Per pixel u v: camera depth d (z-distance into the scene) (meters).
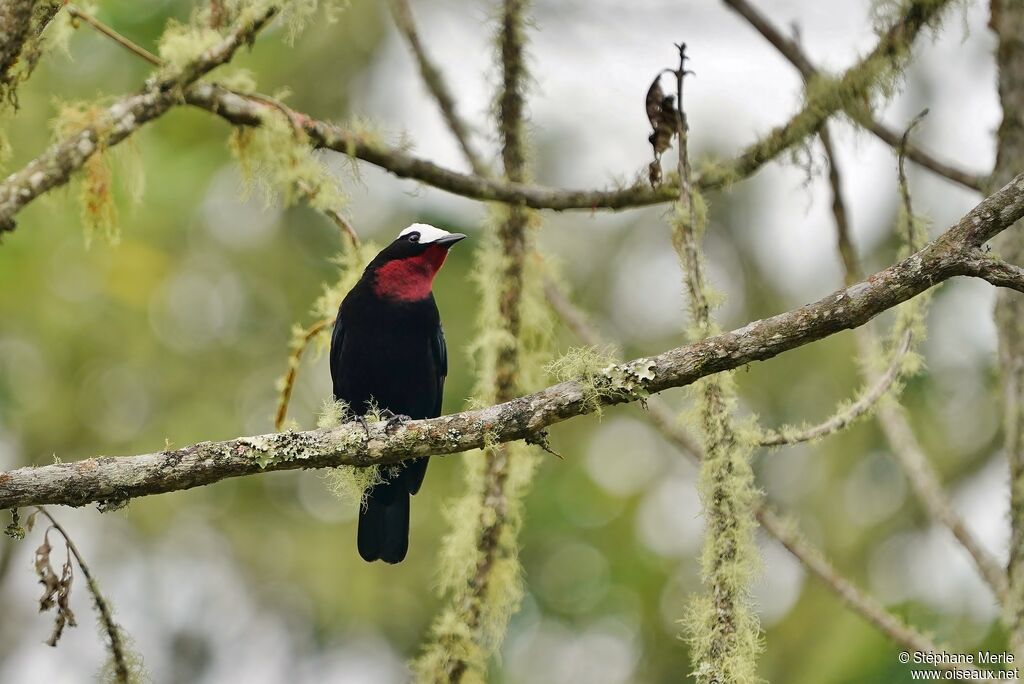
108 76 12.17
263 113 8.19
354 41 13.45
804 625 12.32
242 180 8.41
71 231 12.81
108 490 6.27
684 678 14.12
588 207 8.58
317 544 14.34
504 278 8.48
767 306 14.36
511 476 7.89
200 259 13.88
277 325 14.14
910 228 7.43
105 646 6.58
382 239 13.88
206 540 14.66
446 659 7.58
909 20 8.24
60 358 13.44
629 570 14.41
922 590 11.64
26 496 6.17
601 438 14.89
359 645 14.60
